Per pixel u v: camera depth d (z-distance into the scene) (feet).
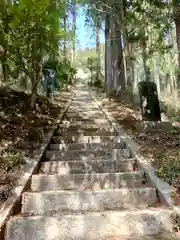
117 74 35.81
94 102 35.32
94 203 9.68
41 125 18.33
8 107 18.40
